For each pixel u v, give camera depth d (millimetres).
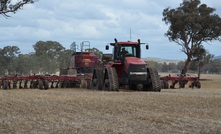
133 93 24859
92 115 14094
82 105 17266
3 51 105688
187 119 13211
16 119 13148
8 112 14961
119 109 15859
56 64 117438
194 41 60500
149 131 10914
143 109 15992
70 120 12898
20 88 32656
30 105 17328
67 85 34062
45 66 114938
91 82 31016
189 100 20172
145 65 26859
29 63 109688
